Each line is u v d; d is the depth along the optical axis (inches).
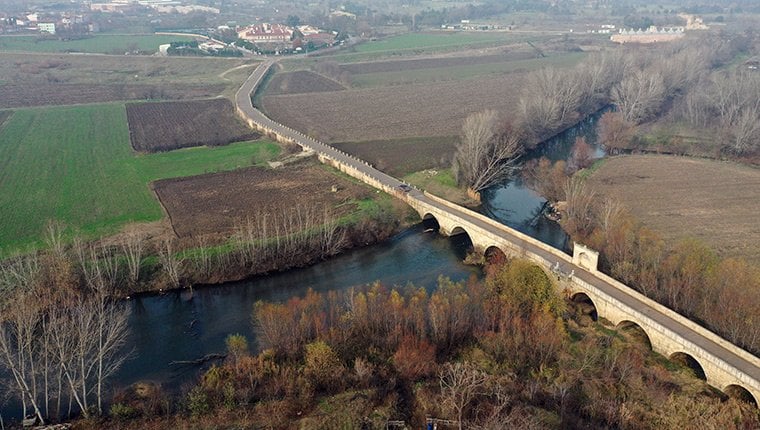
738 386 3966.5
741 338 4311.0
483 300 4810.5
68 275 5329.7
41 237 6250.0
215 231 6451.8
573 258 5477.4
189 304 5447.8
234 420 3740.2
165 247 6043.3
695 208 7126.0
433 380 4079.7
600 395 3932.1
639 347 4589.1
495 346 4372.5
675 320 4571.9
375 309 4653.1
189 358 4640.8
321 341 4259.4
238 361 4163.4
